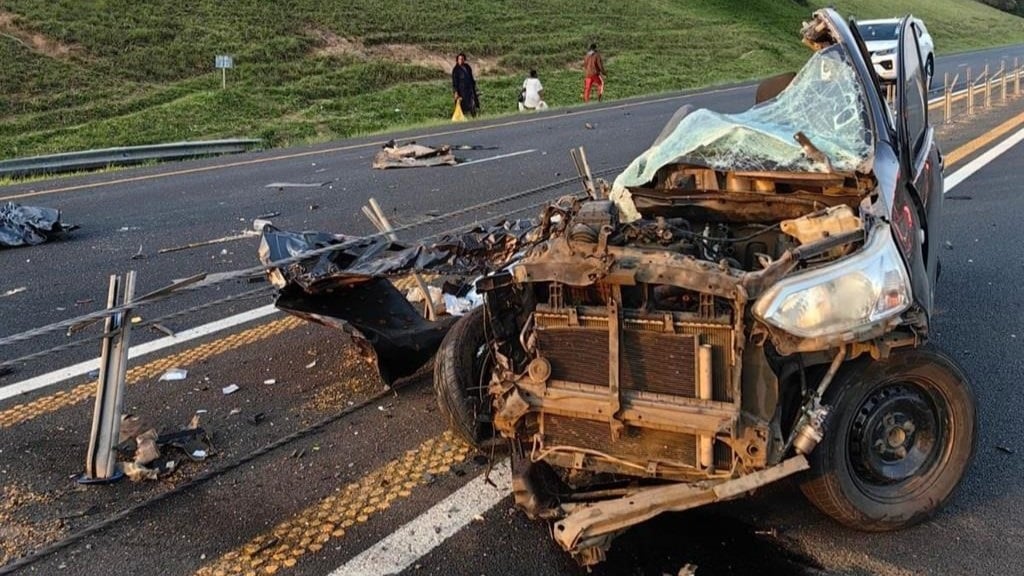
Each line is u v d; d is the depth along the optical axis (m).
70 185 12.02
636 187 3.94
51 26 24.05
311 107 23.53
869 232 3.19
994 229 8.18
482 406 3.98
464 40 31.91
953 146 12.70
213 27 27.12
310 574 3.27
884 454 3.39
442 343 4.16
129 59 23.91
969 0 75.50
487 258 4.68
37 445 4.32
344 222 9.07
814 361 3.09
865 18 51.62
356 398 4.82
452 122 19.34
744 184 3.82
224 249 8.10
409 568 3.29
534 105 21.77
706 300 2.94
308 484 3.92
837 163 3.66
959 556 3.31
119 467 4.03
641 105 22.16
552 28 36.31
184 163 14.27
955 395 3.42
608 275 2.96
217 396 4.85
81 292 6.83
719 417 2.92
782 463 2.92
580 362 3.12
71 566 3.35
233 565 3.34
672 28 40.81
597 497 3.23
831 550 3.36
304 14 29.81
